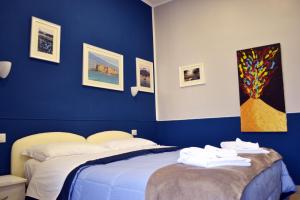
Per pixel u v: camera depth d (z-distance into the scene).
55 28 2.87
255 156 2.11
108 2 3.68
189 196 1.27
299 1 3.27
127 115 3.81
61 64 2.92
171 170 1.53
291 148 3.19
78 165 1.93
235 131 3.62
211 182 1.28
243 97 3.55
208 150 1.92
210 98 3.88
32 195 1.98
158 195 1.34
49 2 2.86
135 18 4.18
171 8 4.40
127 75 3.88
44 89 2.72
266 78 3.40
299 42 3.23
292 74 3.24
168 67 4.37
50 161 2.10
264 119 3.37
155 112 4.41
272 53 3.39
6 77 2.40
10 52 2.46
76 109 3.05
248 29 3.61
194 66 4.07
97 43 3.42
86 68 3.20
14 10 2.52
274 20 3.42
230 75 3.72
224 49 3.80
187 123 4.09
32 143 2.48
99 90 3.39
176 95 4.24
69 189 1.75
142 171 1.62
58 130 2.82
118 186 1.55
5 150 2.35
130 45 4.01
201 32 4.04
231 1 3.79
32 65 2.63
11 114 2.42
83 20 3.25
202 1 4.06
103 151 2.66
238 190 1.22
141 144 3.25
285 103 3.26
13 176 2.23
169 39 4.39
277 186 2.18
